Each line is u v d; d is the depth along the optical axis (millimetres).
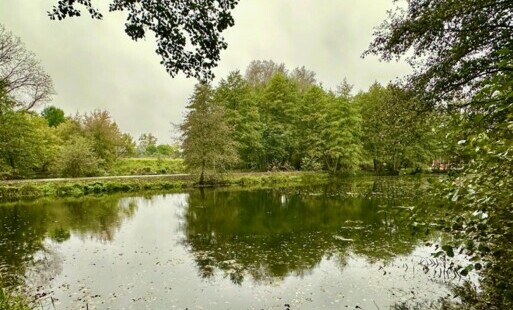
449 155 3672
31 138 28281
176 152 30266
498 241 3076
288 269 7719
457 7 6109
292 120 37781
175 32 4812
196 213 15500
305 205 16938
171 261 8477
